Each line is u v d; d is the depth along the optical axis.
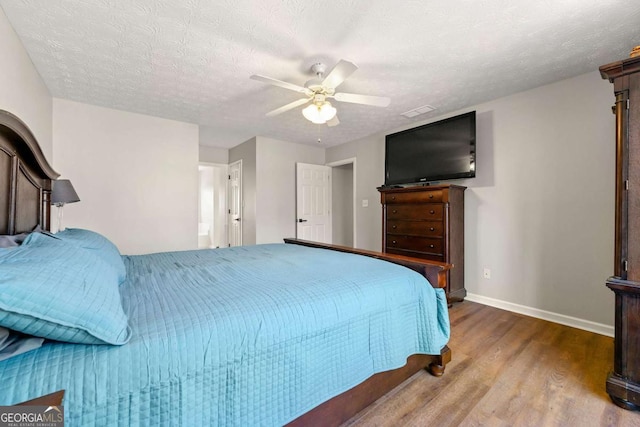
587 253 2.49
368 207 4.71
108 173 3.46
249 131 4.51
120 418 0.80
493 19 1.80
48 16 1.79
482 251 3.18
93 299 0.86
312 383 1.20
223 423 0.97
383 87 2.79
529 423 1.39
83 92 2.98
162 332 0.92
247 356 1.03
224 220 6.16
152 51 2.19
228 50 2.17
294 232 5.27
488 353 2.06
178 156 3.92
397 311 1.54
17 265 0.79
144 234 3.70
